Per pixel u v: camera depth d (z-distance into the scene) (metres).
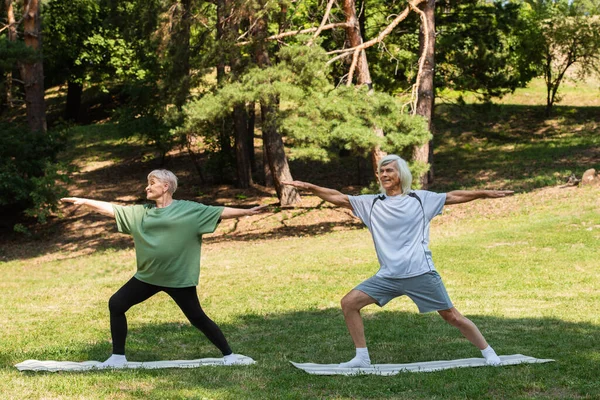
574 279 12.32
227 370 6.31
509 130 35.28
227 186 31.16
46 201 26.47
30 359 7.18
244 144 30.39
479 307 10.16
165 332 8.98
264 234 23.42
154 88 30.12
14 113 45.12
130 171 35.44
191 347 8.01
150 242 6.29
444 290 6.07
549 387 5.45
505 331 8.23
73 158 38.19
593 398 5.10
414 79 28.38
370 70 28.58
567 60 35.25
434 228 20.20
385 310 10.35
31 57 24.80
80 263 21.00
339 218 24.91
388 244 6.03
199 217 6.35
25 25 28.98
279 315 10.27
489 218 20.70
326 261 16.14
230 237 23.52
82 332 9.16
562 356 6.62
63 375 6.09
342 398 5.22
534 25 34.09
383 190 6.21
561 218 18.80
